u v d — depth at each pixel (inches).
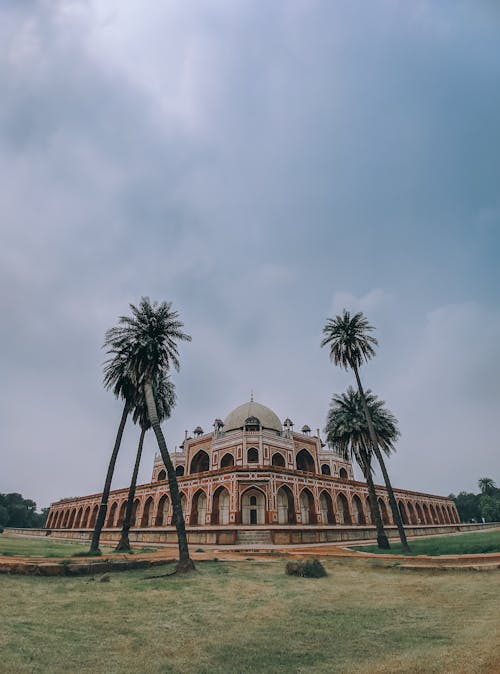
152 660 283.6
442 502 2950.3
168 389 1371.8
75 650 297.9
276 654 300.5
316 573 674.2
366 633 353.4
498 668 245.0
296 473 1700.3
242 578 649.0
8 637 315.6
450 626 363.6
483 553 796.0
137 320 1063.6
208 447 2329.0
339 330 1310.3
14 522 3784.5
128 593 510.0
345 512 1916.8
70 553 953.5
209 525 1593.3
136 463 1253.7
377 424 1401.3
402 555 873.5
